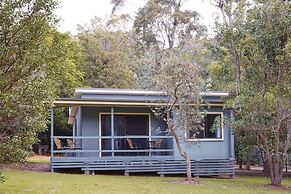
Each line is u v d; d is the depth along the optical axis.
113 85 31.30
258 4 13.99
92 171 16.09
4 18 7.64
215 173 17.02
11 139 7.82
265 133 14.34
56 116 28.25
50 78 8.37
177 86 13.79
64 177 13.49
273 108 13.58
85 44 32.06
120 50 33.69
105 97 17.23
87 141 17.80
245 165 24.39
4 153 7.81
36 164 19.00
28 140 8.12
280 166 14.20
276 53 13.65
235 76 16.06
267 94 14.05
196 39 32.16
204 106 16.89
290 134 14.28
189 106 14.19
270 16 13.68
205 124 17.67
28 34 7.82
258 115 13.63
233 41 14.23
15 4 7.72
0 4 7.61
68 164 15.79
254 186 13.56
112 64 31.78
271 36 13.62
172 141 17.28
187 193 10.74
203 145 17.58
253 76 14.22
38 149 29.41
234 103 14.20
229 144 17.80
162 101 15.66
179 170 16.66
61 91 25.12
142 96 17.33
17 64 7.82
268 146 14.79
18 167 16.89
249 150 18.98
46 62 8.09
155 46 35.97
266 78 14.02
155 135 18.31
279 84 13.63
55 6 8.06
